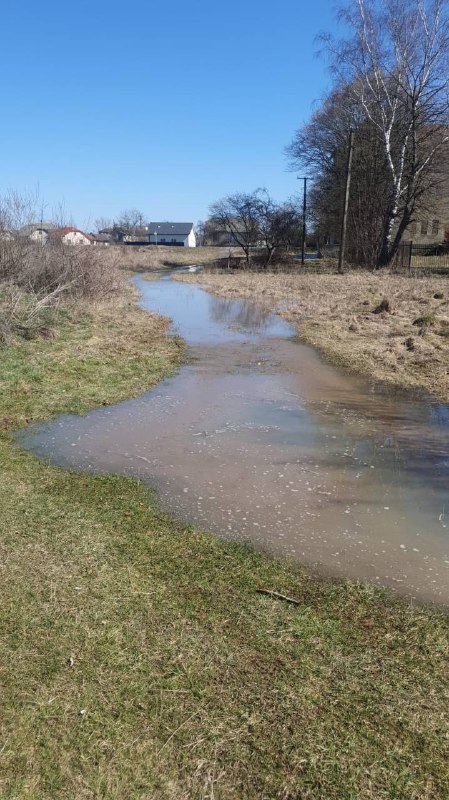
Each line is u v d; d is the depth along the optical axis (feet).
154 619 10.16
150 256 159.84
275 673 8.98
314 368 31.27
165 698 8.40
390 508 15.16
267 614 10.46
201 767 7.36
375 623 10.37
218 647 9.50
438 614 10.69
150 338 39.60
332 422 22.33
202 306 60.29
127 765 7.34
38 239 54.70
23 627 9.77
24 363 29.58
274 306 59.26
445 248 128.16
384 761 7.53
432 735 7.95
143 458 18.38
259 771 7.34
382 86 88.84
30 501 14.82
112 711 8.14
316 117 120.57
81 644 9.43
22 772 7.19
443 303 50.42
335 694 8.61
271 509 14.96
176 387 27.40
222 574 11.77
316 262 120.47
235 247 203.62
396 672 9.12
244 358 33.94
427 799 7.05
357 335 39.40
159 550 12.62
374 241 106.22
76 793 6.96
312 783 7.22
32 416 22.34
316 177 127.13
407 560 12.62
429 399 25.36
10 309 37.99
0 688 8.45
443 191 109.70
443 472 17.58
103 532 13.33
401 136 96.94
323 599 11.07
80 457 18.39
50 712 8.07
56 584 11.08
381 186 104.47
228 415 23.12
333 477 17.12
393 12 83.41
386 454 19.02
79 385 26.76
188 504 15.14
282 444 19.86
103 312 49.14
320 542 13.32
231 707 8.29
